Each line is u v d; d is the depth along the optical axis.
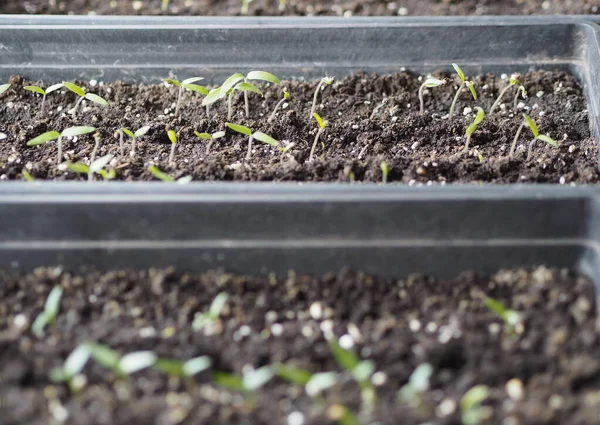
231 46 0.74
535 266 0.61
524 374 0.56
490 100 0.74
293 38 0.74
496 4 0.82
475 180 0.67
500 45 0.75
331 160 0.68
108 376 0.56
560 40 0.75
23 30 0.73
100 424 0.54
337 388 0.56
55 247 0.60
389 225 0.60
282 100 0.73
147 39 0.74
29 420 0.54
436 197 0.60
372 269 0.61
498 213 0.60
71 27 0.73
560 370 0.56
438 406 0.55
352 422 0.54
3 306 0.59
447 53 0.75
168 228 0.60
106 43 0.74
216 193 0.60
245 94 0.72
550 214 0.60
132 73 0.74
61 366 0.56
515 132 0.71
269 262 0.61
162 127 0.71
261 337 0.58
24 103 0.73
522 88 0.72
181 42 0.74
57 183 0.60
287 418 0.55
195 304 0.59
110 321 0.58
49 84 0.74
